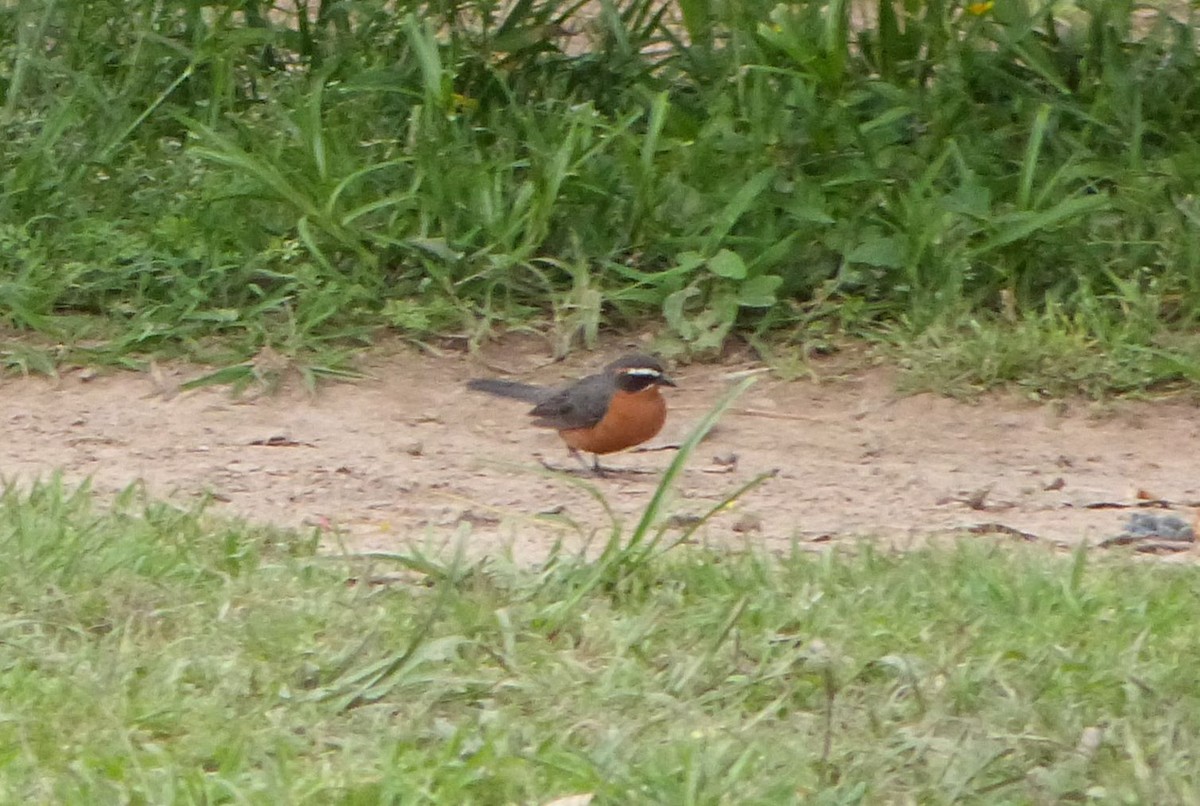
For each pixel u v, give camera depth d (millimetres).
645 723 7598
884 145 14867
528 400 12422
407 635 8438
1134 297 13781
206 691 7859
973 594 9008
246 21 16906
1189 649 8406
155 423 12633
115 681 7793
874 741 7457
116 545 9406
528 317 14328
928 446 12492
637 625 8484
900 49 15602
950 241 14125
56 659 8047
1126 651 8336
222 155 14281
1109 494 11516
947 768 7105
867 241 14258
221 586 9094
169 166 15500
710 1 16156
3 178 14844
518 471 10844
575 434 11852
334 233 14305
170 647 8258
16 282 14023
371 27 16594
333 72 16156
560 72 16453
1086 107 15398
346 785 6883
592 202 14641
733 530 10609
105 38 16469
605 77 16359
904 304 14188
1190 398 13242
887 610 8812
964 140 14977
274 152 14688
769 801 6824
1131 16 16609
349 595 8961
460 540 9344
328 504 11047
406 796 6809
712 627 8617
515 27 16391
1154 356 13359
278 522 10594
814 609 8773
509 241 14328
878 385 13461
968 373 13352
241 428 12578
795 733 7559
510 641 8320
